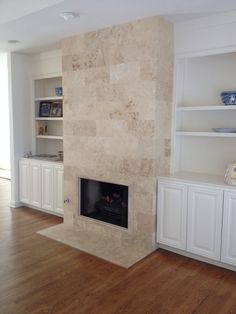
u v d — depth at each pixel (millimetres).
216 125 3301
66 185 4031
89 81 3584
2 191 5895
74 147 3865
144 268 2867
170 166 3371
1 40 3854
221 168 3299
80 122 3754
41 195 4508
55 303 2309
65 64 3834
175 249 3186
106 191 3740
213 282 2629
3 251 3203
